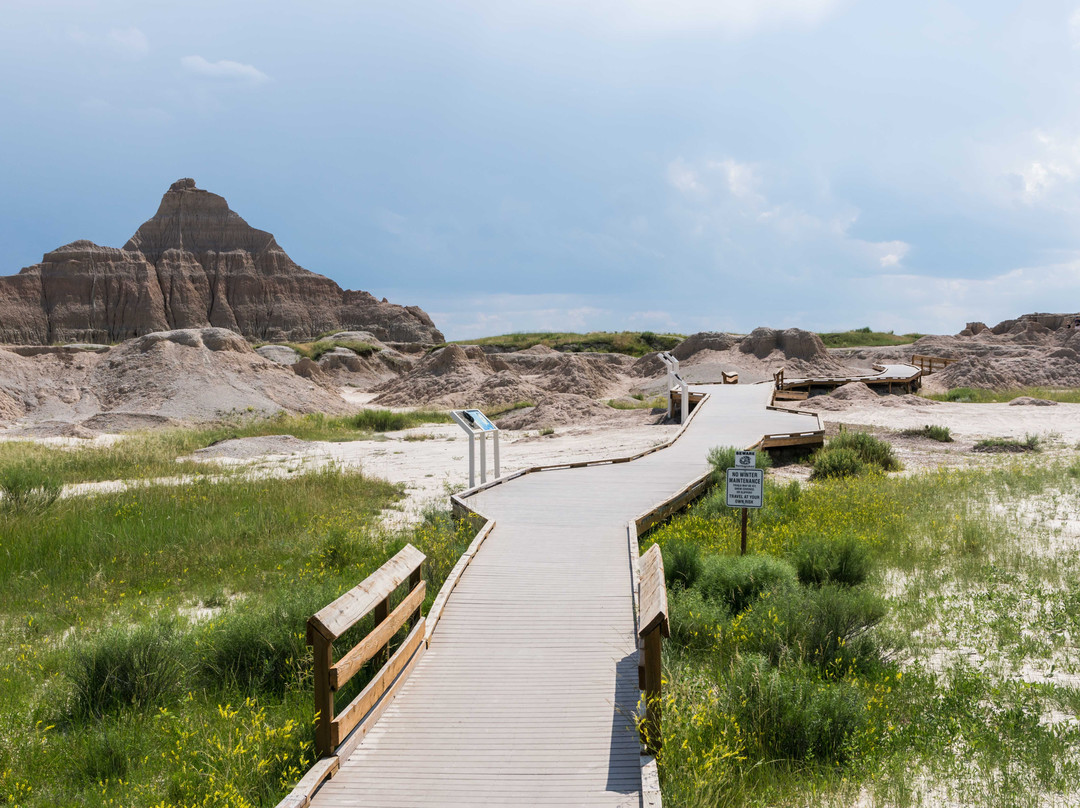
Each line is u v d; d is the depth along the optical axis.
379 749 5.18
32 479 14.85
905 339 75.56
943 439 23.02
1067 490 14.16
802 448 20.22
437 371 48.66
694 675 6.39
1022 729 5.50
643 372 56.69
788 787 4.88
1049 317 77.50
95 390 37.91
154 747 5.65
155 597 9.60
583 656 6.58
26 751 5.58
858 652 6.76
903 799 4.59
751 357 53.03
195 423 33.56
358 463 22.02
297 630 7.11
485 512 12.16
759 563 8.65
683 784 4.66
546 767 4.94
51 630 8.51
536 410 33.53
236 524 13.04
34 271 125.12
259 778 4.93
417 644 6.63
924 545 10.77
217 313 130.00
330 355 72.25
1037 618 7.86
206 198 142.25
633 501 13.01
